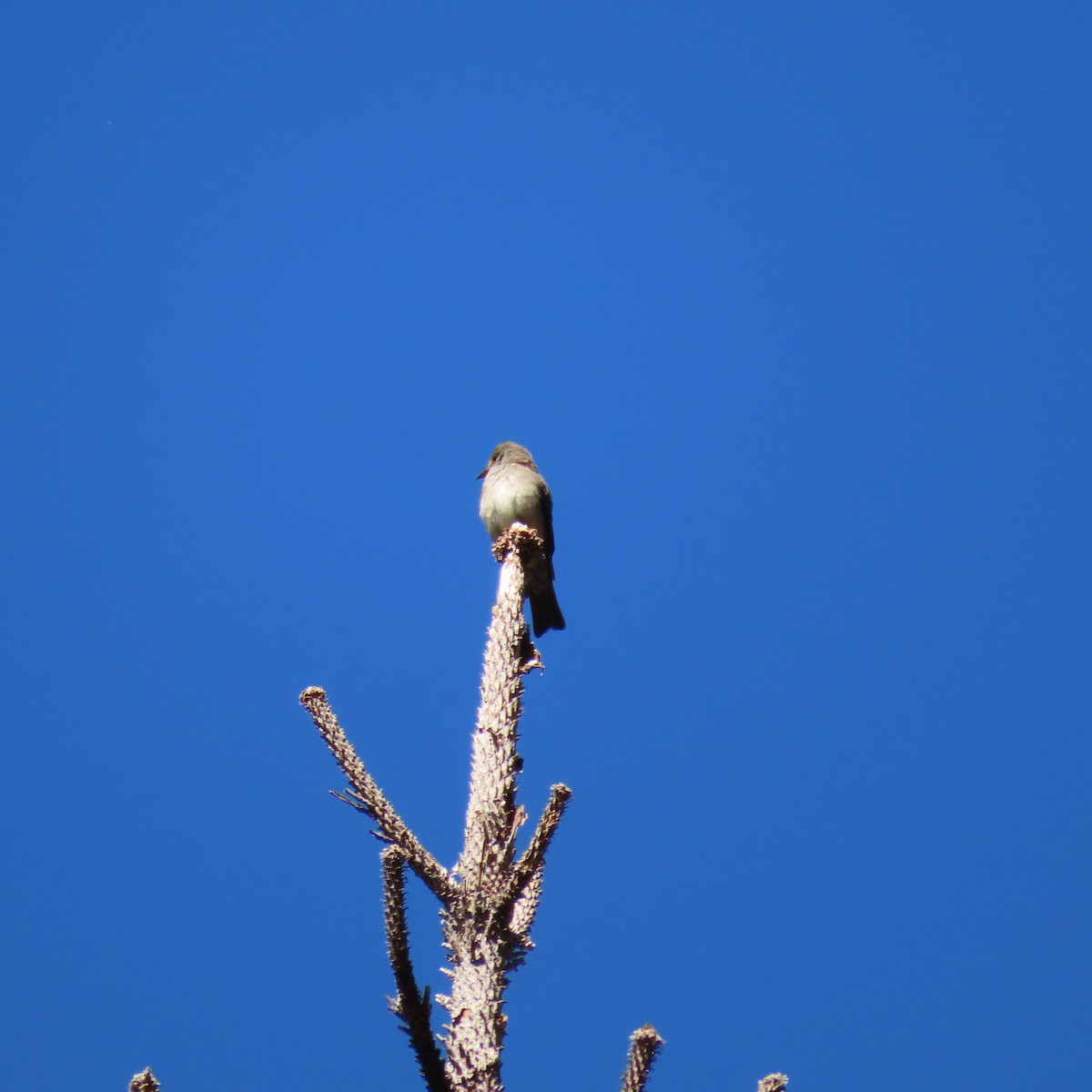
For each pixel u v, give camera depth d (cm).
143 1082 851
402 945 820
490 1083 878
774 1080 888
